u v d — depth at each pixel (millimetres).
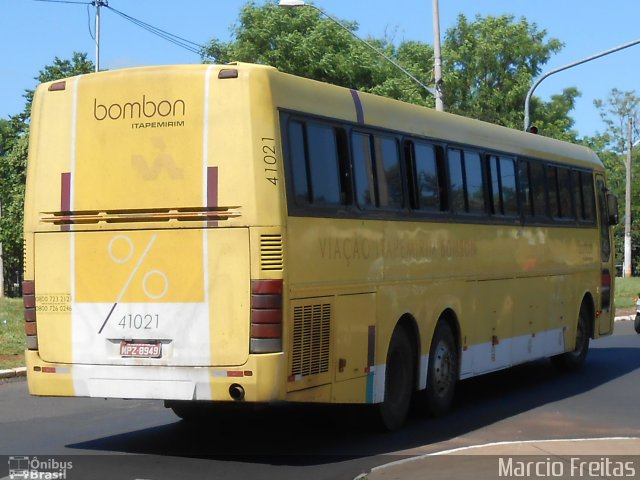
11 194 51969
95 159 9422
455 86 54438
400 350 11234
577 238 17047
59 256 9523
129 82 9320
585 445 9984
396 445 10367
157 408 12922
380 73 43969
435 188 12102
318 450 10062
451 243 12422
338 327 9789
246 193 8891
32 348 9625
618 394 14539
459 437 10859
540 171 15586
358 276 10172
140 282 9211
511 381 16156
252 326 8844
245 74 8992
